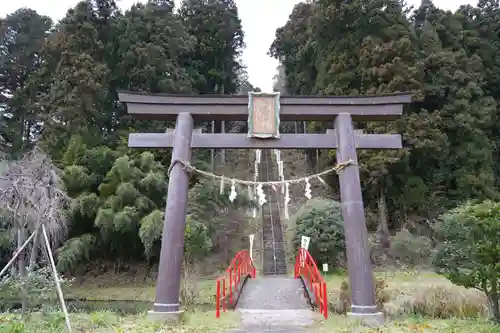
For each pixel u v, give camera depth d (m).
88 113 26.02
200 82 43.41
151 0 36.84
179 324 8.26
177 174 9.40
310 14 37.69
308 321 9.07
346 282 12.23
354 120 10.32
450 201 26.69
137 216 21.11
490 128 32.75
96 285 21.95
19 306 10.30
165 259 8.70
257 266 24.38
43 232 8.38
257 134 9.71
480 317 9.38
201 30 47.44
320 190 34.03
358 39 30.67
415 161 28.25
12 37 35.72
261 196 9.84
